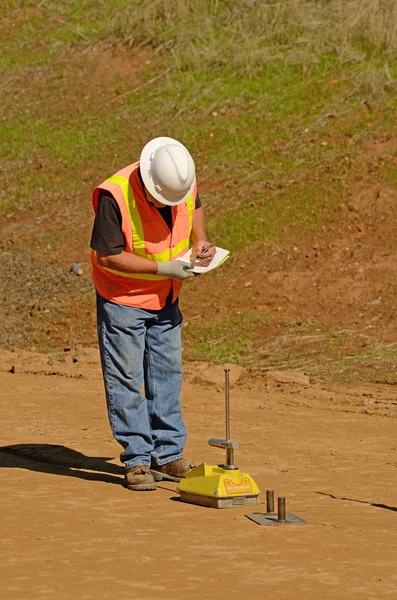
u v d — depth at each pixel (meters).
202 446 14.77
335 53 39.31
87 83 43.12
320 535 9.82
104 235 11.67
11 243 34.84
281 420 17.45
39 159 39.47
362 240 29.95
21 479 12.55
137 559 8.93
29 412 17.81
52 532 9.92
